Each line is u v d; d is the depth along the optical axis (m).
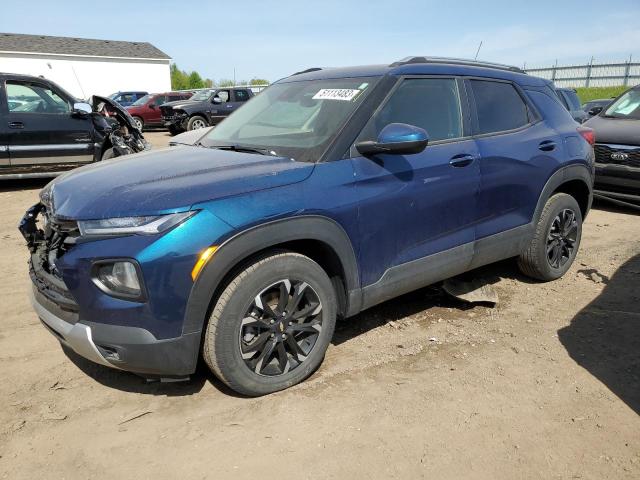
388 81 3.34
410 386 2.98
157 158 3.22
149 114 21.08
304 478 2.29
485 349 3.42
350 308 3.10
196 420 2.68
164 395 2.89
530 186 4.02
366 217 3.02
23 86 8.33
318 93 3.54
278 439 2.54
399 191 3.16
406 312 3.96
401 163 3.19
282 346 2.84
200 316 2.51
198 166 2.91
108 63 36.91
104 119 8.82
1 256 5.25
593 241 5.78
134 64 37.88
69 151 8.67
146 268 2.38
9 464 2.38
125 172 2.92
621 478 2.30
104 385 3.00
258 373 2.78
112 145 8.51
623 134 6.93
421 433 2.58
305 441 2.52
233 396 2.88
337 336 3.58
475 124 3.73
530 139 4.05
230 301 2.60
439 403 2.83
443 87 3.63
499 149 3.77
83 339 2.52
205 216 2.48
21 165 8.36
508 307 4.06
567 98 12.47
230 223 2.52
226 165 2.90
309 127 3.25
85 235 2.47
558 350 3.40
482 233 3.74
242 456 2.43
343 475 2.31
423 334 3.62
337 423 2.65
